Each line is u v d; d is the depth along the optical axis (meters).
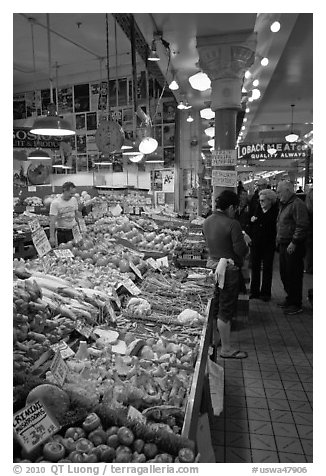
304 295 6.56
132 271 3.86
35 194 11.25
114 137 5.19
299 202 5.52
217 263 4.07
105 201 8.77
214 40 5.59
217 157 5.86
